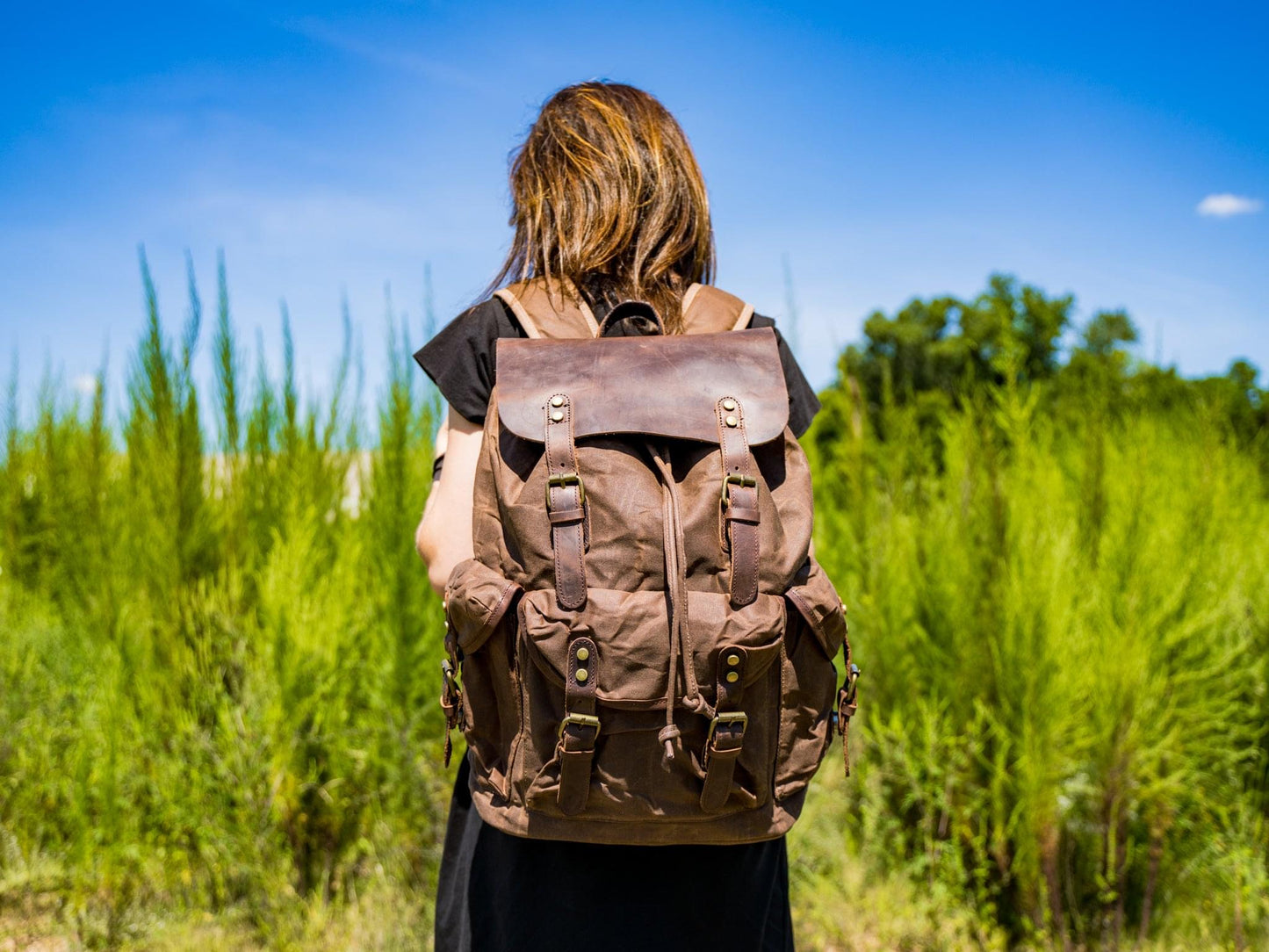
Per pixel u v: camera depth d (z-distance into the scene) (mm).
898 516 3365
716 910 1169
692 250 1416
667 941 1137
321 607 3119
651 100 1431
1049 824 2648
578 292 1278
